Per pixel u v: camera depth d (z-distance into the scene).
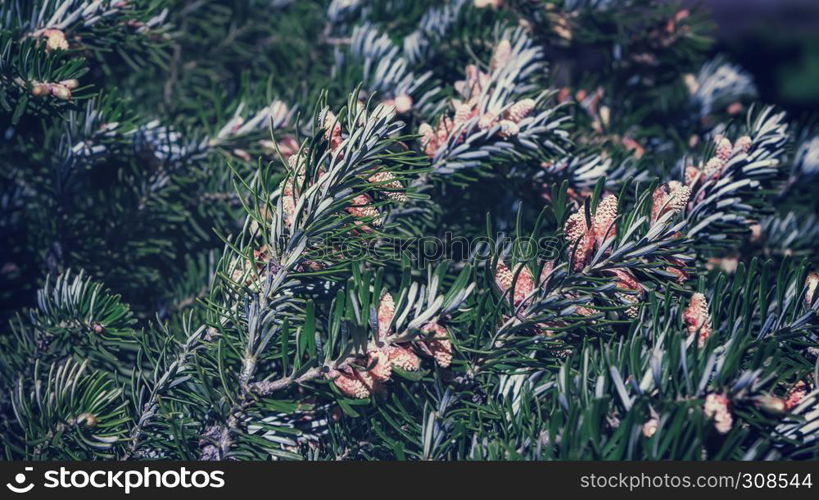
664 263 0.74
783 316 0.74
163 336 0.79
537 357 0.76
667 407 0.71
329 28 0.92
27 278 0.85
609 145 0.87
